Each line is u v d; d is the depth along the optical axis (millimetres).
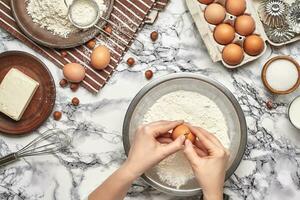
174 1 1187
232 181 1188
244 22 1117
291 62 1152
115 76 1186
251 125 1184
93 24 1143
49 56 1173
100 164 1184
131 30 1170
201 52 1188
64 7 1140
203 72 1188
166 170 1139
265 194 1187
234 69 1187
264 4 1152
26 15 1166
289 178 1185
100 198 1015
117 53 1173
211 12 1114
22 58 1169
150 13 1182
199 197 1180
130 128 1127
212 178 963
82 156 1184
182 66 1186
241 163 1188
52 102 1153
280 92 1143
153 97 1139
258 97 1188
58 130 1183
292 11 1146
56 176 1184
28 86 1137
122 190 1005
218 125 1140
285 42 1163
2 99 1142
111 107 1186
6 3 1166
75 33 1167
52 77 1148
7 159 1152
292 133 1188
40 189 1184
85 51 1175
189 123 1130
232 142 1136
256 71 1188
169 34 1187
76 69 1135
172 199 1185
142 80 1188
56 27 1164
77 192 1184
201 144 1034
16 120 1157
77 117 1186
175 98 1143
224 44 1138
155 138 1025
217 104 1145
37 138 1180
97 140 1185
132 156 995
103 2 1162
